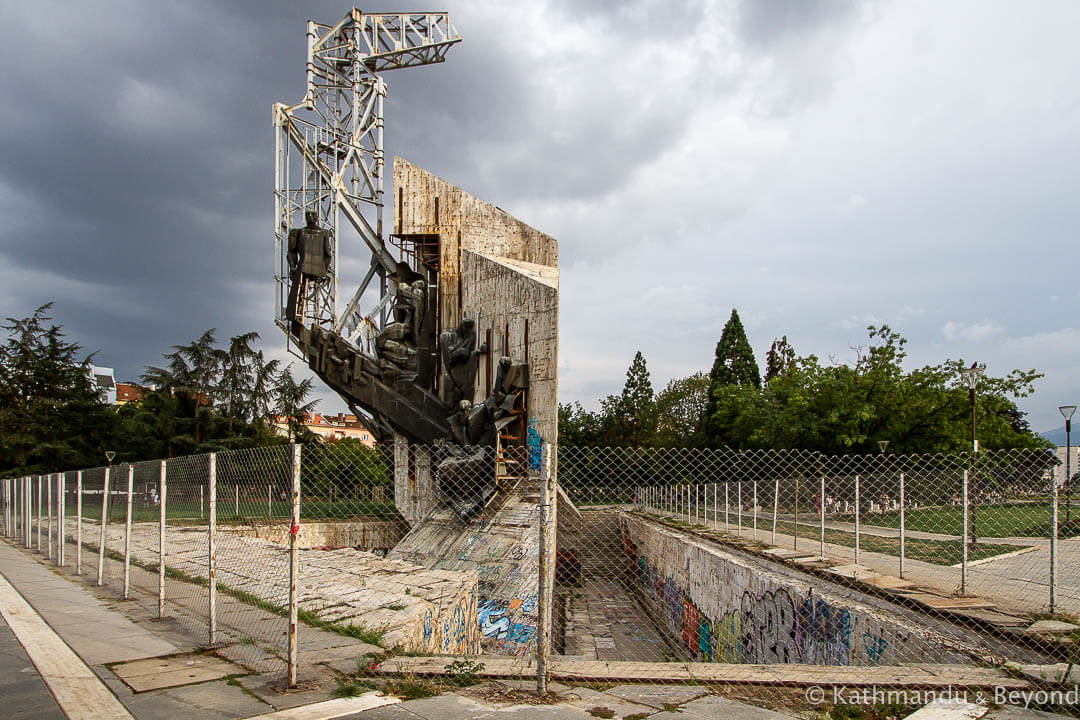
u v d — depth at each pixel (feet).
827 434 127.44
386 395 103.09
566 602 82.02
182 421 196.65
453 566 65.21
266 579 41.81
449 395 98.22
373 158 129.18
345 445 37.55
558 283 103.04
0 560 61.31
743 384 215.31
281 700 20.48
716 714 19.12
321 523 91.76
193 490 35.42
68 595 41.04
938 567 43.80
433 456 78.95
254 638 28.55
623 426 255.91
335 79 130.62
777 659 40.68
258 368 211.00
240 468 29.14
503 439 81.25
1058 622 27.37
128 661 25.30
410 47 128.77
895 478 50.26
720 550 58.08
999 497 47.52
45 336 198.18
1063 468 46.44
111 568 49.03
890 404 120.57
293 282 110.32
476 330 99.35
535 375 84.84
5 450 180.24
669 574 73.61
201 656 26.05
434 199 110.93
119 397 306.76
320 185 124.77
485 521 68.39
